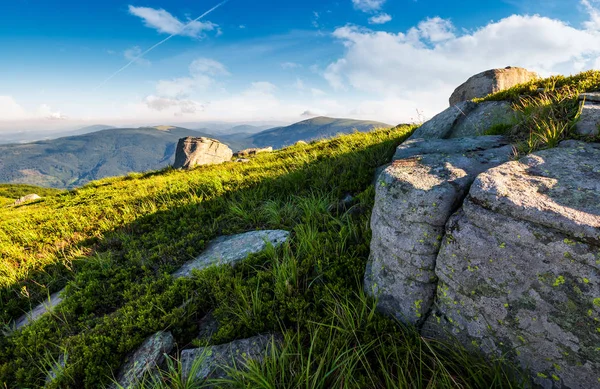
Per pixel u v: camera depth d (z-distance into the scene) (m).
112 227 8.18
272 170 10.66
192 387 3.06
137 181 15.41
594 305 2.17
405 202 3.33
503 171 3.12
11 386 3.69
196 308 4.19
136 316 4.25
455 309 3.00
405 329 3.37
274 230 5.90
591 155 3.33
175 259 5.80
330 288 4.04
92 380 3.42
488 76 12.40
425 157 4.20
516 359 2.66
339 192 6.95
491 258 2.64
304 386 2.94
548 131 4.10
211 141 24.78
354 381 2.91
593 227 2.15
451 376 2.74
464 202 2.89
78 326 4.38
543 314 2.43
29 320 4.59
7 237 8.65
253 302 3.86
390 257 3.54
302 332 3.59
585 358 2.29
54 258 6.98
